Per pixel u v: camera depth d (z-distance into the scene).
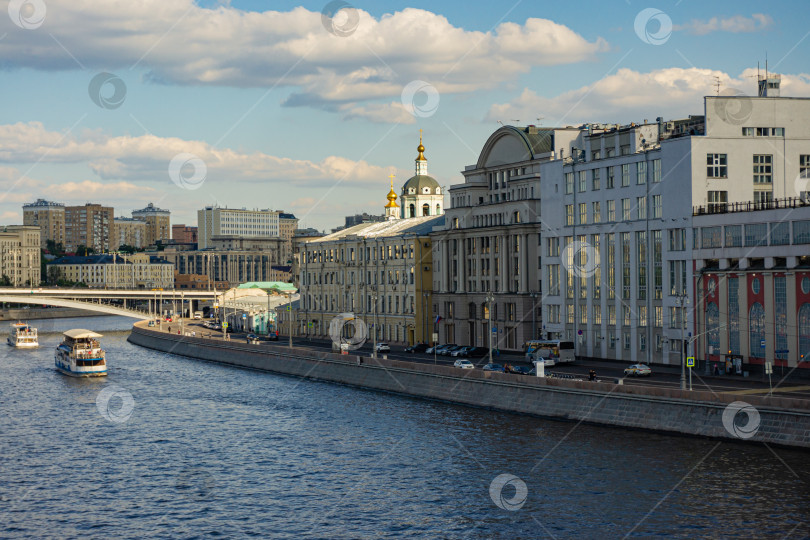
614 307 120.12
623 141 120.12
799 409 71.06
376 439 87.25
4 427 99.75
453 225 157.00
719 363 101.69
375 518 63.97
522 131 143.38
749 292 98.75
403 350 154.88
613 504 62.72
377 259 173.50
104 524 64.56
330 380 131.88
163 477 76.62
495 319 144.38
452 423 92.31
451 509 64.88
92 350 147.12
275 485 73.19
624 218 118.31
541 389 93.50
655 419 81.56
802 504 60.31
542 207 133.88
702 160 108.31
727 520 58.31
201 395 121.62
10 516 66.62
